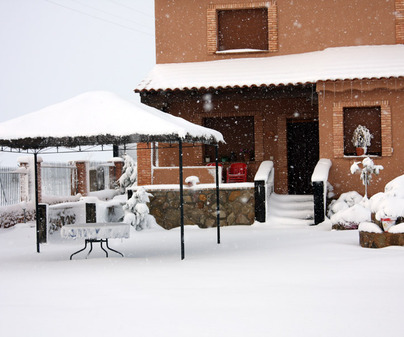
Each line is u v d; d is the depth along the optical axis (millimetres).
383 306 5414
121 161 24141
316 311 5270
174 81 17891
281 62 18484
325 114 16766
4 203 16000
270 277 7336
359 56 17703
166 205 16484
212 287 6723
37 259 10953
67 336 4566
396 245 9883
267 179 16391
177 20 19766
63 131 10008
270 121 19281
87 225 11008
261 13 19828
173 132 9594
